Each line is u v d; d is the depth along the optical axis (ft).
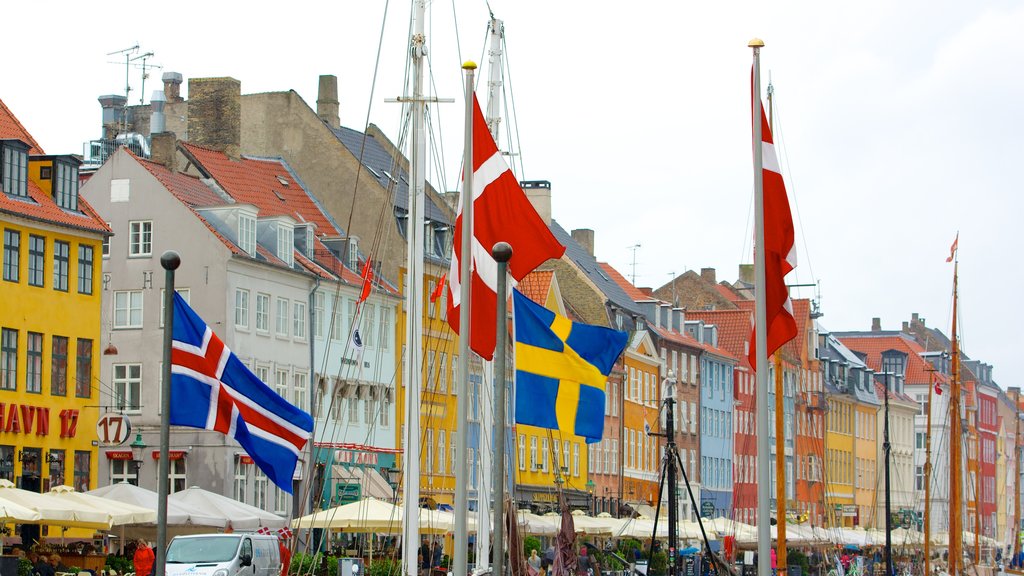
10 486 149.38
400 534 204.33
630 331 383.45
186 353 106.73
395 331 288.92
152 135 254.68
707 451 433.89
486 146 115.75
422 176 129.39
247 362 243.19
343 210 294.46
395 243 290.97
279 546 147.33
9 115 210.38
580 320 374.22
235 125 280.31
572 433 114.52
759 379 104.63
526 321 114.52
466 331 105.29
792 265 108.37
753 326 110.22
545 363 114.42
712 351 437.99
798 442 479.82
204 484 235.81
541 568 216.95
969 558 449.89
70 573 154.71
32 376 202.18
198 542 138.92
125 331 241.35
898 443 586.45
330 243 279.90
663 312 419.95
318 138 296.51
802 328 487.20
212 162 270.26
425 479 280.10
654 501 392.88
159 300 240.73
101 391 239.71
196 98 281.33
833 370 528.63
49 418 204.23
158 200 242.99
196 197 251.60
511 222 115.34
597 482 356.79
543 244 114.93
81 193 246.68
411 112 141.69
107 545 200.23
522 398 114.32
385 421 281.13
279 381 252.42
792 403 474.49
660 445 399.03
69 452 207.62
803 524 380.58
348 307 274.36
